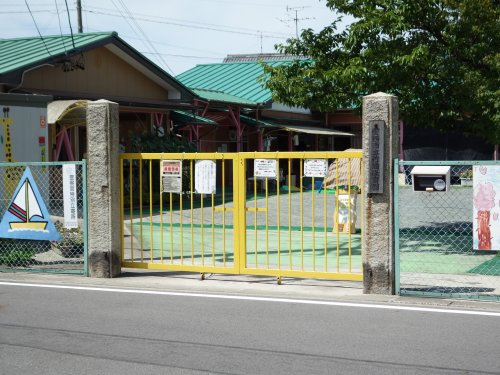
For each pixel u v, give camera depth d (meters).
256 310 7.38
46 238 9.89
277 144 31.39
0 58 18.59
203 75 32.34
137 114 22.62
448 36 11.55
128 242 13.28
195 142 24.70
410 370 5.25
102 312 7.29
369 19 11.72
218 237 13.85
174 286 8.87
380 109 8.04
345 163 14.38
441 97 11.81
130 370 5.27
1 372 5.23
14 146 11.84
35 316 7.12
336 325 6.69
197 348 5.88
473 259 10.84
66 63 18.30
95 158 9.48
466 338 6.17
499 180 7.59
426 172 8.25
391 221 8.09
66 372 5.23
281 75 12.82
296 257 11.42
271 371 5.24
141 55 21.11
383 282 8.16
